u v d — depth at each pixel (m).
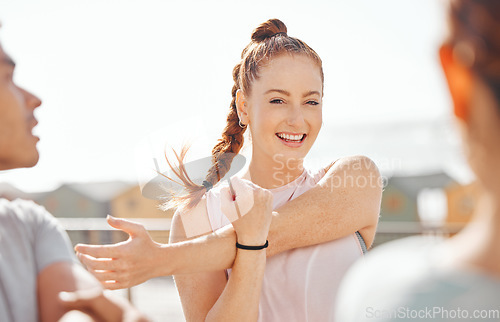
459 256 0.50
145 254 1.13
